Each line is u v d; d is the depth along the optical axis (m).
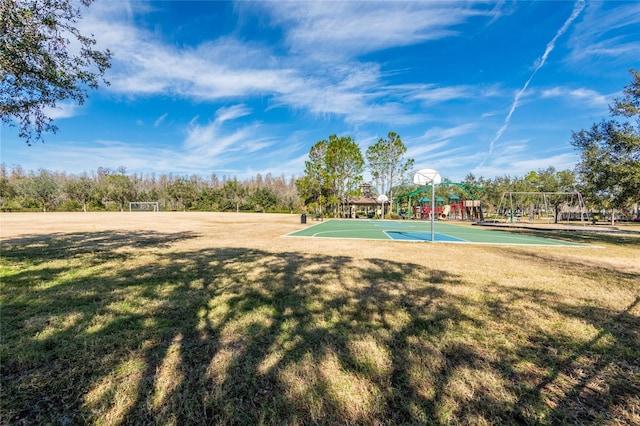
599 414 1.82
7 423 1.63
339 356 2.43
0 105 5.80
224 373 2.16
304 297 4.05
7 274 5.27
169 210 61.44
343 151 32.38
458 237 13.37
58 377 2.08
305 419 1.73
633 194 12.46
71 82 6.30
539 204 34.50
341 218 35.62
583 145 13.57
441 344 2.69
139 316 3.28
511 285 4.80
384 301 3.90
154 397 1.88
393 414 1.78
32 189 47.34
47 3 5.52
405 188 44.00
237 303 3.76
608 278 5.39
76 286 4.49
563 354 2.55
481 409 1.84
